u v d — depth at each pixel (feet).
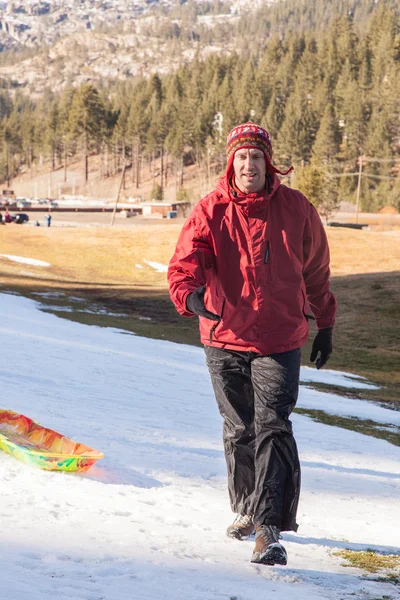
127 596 9.35
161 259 228.22
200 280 13.01
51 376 43.11
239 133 13.15
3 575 9.48
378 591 11.63
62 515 14.37
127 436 27.20
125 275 215.72
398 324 145.89
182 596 9.77
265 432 13.14
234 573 11.76
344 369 109.09
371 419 60.18
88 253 231.09
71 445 21.75
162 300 169.17
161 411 38.17
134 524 14.44
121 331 115.55
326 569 13.07
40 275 197.88
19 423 23.29
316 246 13.89
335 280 186.19
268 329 13.33
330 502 22.43
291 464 13.12
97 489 17.69
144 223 425.69
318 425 49.52
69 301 155.84
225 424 14.17
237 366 13.60
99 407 34.12
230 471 14.34
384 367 113.91
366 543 16.20
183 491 19.22
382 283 177.99
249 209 13.16
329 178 491.72
